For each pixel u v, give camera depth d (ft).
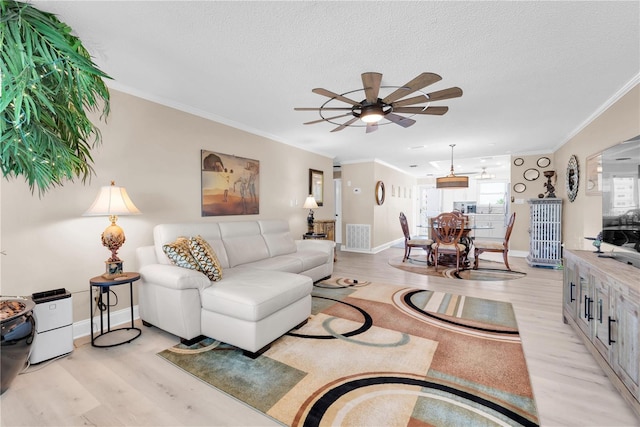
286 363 6.71
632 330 4.95
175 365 6.65
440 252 16.38
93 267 8.59
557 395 5.58
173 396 5.59
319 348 7.40
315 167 19.21
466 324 8.89
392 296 11.65
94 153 8.54
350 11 5.70
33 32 4.72
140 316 8.84
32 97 4.89
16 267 7.25
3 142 5.08
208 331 7.66
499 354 7.10
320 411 5.16
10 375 5.55
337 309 10.19
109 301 8.71
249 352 7.02
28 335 5.78
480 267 17.07
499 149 19.03
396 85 9.02
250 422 4.93
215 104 10.78
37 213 7.56
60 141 5.55
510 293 12.08
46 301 6.82
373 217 22.93
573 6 5.53
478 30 6.30
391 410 5.17
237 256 11.22
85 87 5.60
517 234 20.49
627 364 5.10
